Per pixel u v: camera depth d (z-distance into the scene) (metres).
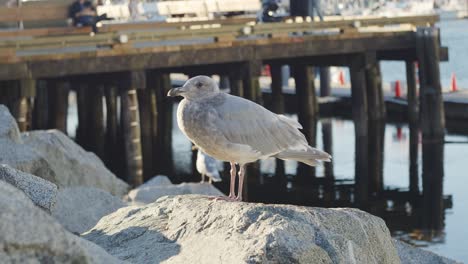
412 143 26.08
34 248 4.27
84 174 15.05
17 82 19.23
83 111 29.38
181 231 6.78
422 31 26.72
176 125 31.09
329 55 27.48
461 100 29.02
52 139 15.02
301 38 24.30
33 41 19.31
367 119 29.08
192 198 7.27
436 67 26.66
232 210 6.63
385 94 32.81
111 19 28.47
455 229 16.61
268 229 6.29
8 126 13.40
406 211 18.36
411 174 21.92
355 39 25.77
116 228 7.26
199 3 26.17
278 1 27.44
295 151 7.11
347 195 20.02
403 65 56.81
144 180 22.52
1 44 18.88
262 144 6.89
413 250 8.49
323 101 32.41
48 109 29.64
